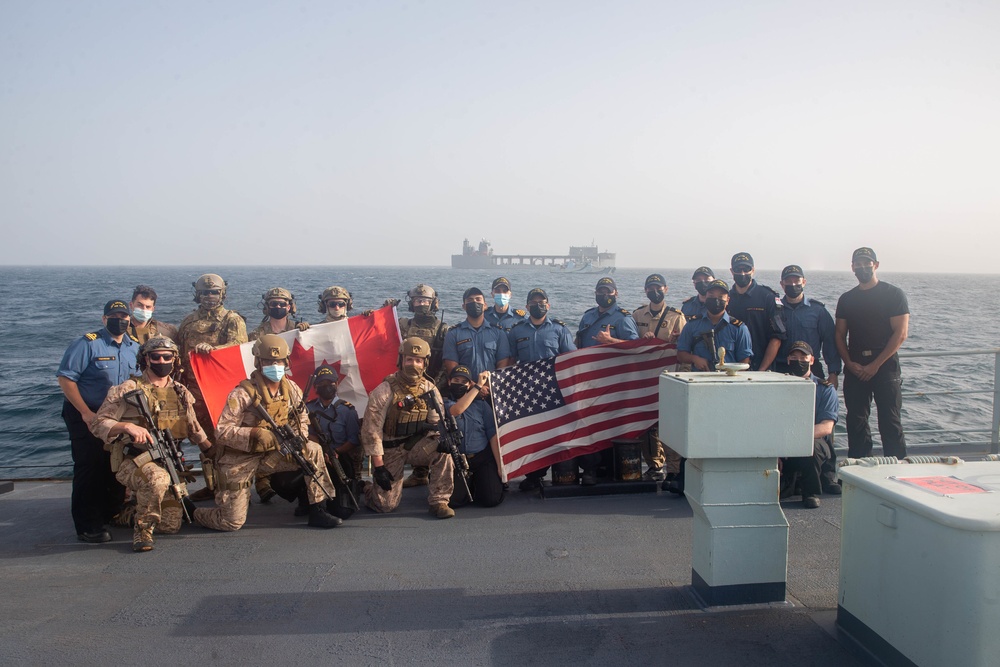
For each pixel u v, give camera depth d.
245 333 7.45
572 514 6.36
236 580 4.95
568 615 4.29
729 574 4.27
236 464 6.06
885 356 6.96
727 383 4.03
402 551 5.48
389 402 6.39
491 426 6.88
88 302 59.41
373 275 169.25
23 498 7.25
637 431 7.05
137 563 5.33
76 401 5.76
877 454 8.75
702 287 8.39
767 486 4.26
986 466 3.90
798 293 7.40
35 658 3.89
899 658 3.44
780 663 3.68
